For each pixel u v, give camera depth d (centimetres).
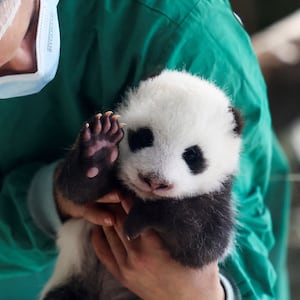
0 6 160
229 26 228
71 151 204
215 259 206
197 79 203
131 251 205
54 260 255
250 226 240
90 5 227
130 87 219
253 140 232
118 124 186
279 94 409
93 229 224
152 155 186
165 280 208
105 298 232
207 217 203
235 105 219
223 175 203
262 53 404
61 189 207
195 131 188
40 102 238
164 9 220
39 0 178
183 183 189
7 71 178
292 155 414
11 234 246
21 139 248
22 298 281
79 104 237
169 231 198
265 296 230
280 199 297
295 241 408
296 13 466
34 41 178
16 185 248
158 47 219
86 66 231
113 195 198
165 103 191
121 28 225
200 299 211
